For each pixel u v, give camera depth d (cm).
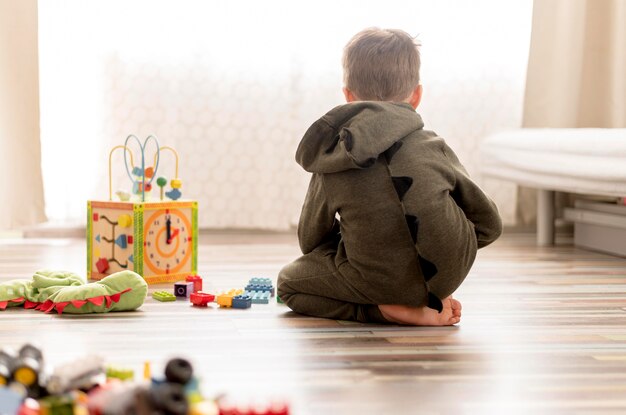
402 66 169
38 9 299
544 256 273
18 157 300
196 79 315
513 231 343
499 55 328
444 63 325
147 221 211
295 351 137
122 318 164
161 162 314
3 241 303
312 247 171
